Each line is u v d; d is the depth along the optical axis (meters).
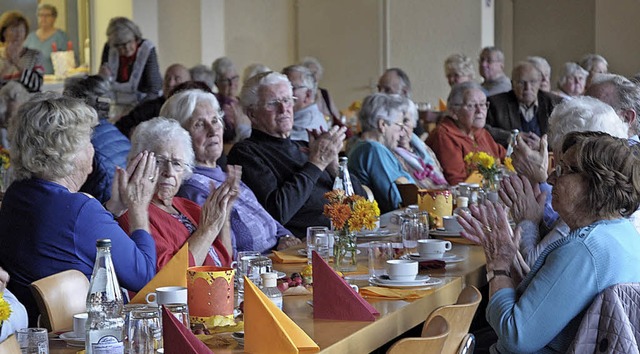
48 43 10.23
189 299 2.45
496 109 7.88
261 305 2.22
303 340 2.25
